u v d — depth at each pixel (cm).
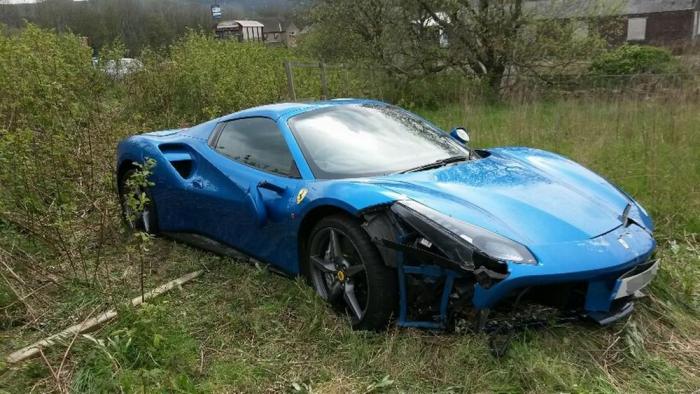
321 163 357
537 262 264
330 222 320
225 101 896
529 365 268
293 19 2217
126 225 503
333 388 269
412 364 279
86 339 311
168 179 448
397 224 291
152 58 1021
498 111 1203
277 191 356
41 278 393
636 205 346
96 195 536
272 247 371
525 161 386
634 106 974
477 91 1578
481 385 263
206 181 420
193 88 930
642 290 338
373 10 1852
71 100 719
